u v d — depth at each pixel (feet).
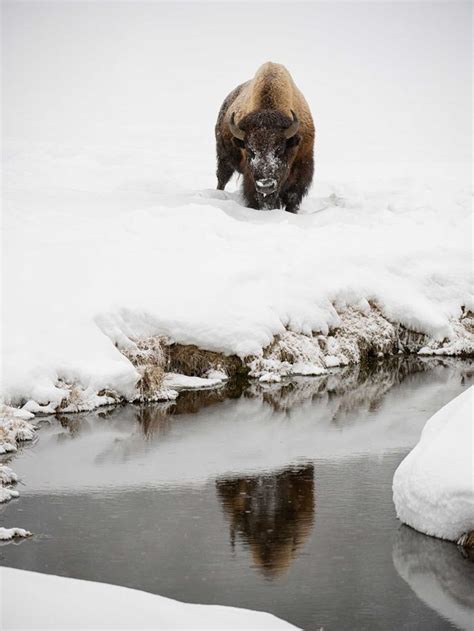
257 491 30.73
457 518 26.25
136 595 19.38
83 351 40.14
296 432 36.88
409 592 23.94
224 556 25.91
